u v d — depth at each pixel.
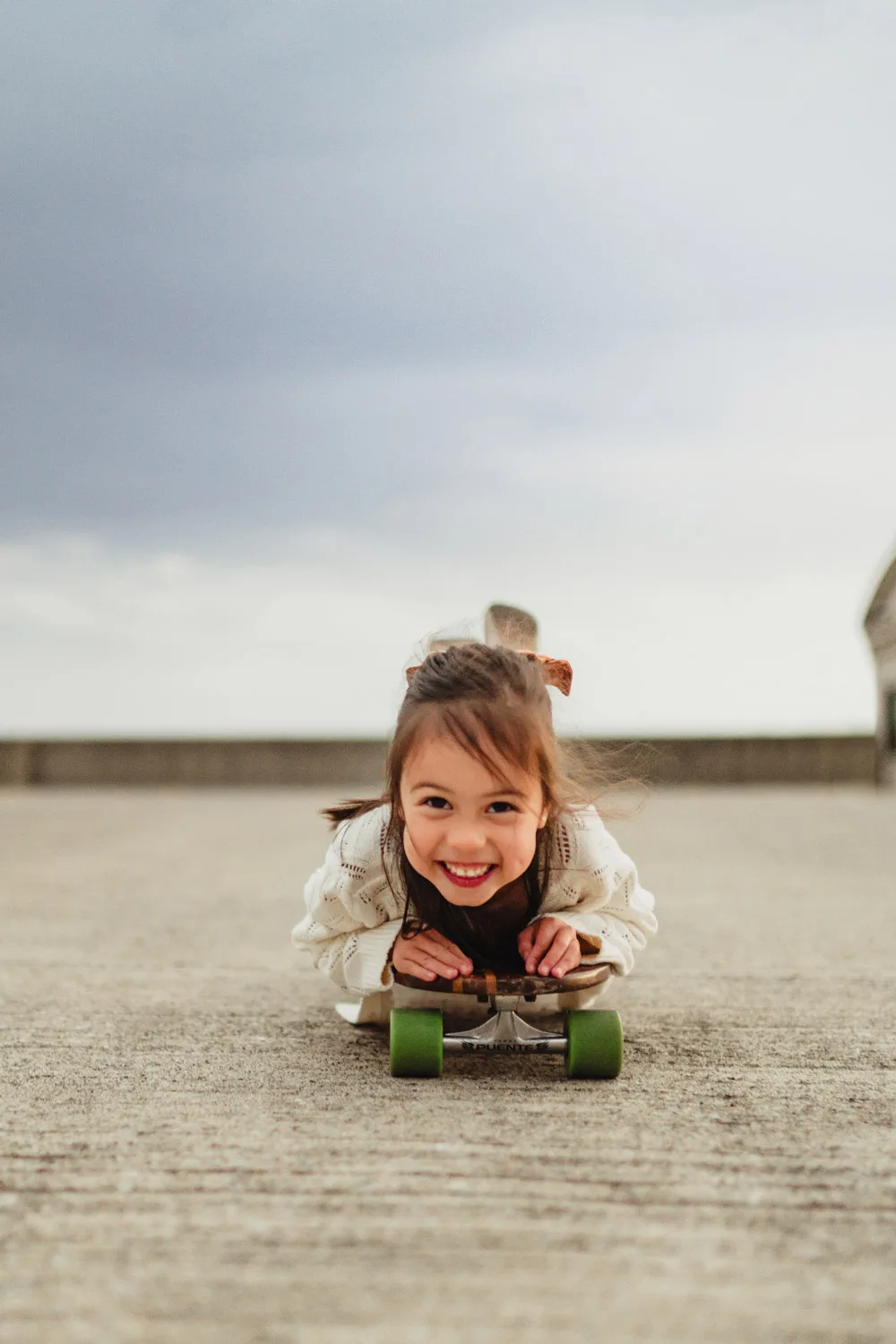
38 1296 1.51
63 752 14.02
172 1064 2.57
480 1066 2.57
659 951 3.99
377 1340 1.40
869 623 12.43
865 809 10.33
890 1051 2.69
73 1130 2.12
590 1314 1.46
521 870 2.35
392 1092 2.36
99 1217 1.74
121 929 4.49
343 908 2.71
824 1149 2.03
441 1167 1.93
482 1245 1.64
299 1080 2.45
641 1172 1.91
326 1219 1.73
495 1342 1.40
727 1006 3.16
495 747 2.25
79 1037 2.82
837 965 3.74
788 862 6.60
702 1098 2.32
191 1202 1.79
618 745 11.20
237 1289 1.52
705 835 8.09
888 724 12.88
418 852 2.35
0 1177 1.90
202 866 6.54
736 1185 1.86
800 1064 2.57
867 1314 1.46
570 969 2.51
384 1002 2.82
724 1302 1.49
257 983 3.49
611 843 2.73
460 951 2.54
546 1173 1.91
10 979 3.53
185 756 14.01
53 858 6.93
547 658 2.72
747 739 13.58
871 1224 1.72
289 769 13.99
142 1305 1.49
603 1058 2.43
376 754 13.98
